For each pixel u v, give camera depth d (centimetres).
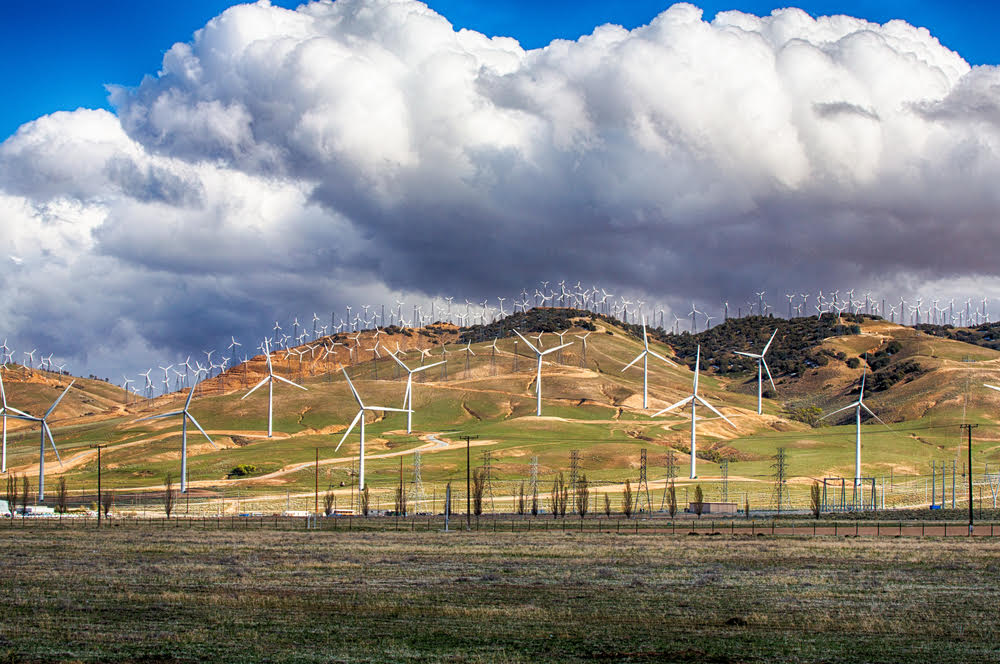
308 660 4862
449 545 11194
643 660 4912
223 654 4997
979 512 17688
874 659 4941
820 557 9631
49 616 6059
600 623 5916
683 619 6047
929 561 9256
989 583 7725
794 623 5916
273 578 8069
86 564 9131
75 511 19700
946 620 6028
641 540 11869
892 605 6619
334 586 7562
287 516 18225
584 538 12238
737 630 5709
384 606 6512
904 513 17775
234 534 13162
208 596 6931
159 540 12044
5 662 4800
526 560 9469
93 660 4853
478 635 5528
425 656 4956
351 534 13150
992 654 5069
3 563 9219
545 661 4869
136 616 6112
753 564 9075
